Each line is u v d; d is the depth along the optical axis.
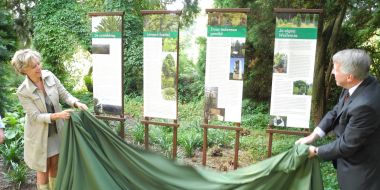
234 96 4.03
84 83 14.45
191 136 6.93
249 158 6.43
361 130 2.45
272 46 8.48
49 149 3.73
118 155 3.72
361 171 2.57
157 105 4.37
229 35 3.93
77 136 3.59
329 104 8.34
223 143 7.16
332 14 6.90
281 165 3.04
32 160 3.70
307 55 3.64
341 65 2.56
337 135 2.79
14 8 13.91
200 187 3.42
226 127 4.11
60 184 3.61
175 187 3.52
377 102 2.44
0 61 7.58
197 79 13.46
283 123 3.81
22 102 3.53
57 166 3.87
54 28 13.49
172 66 4.22
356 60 2.48
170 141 6.85
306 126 3.76
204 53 13.01
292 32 3.64
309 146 2.90
